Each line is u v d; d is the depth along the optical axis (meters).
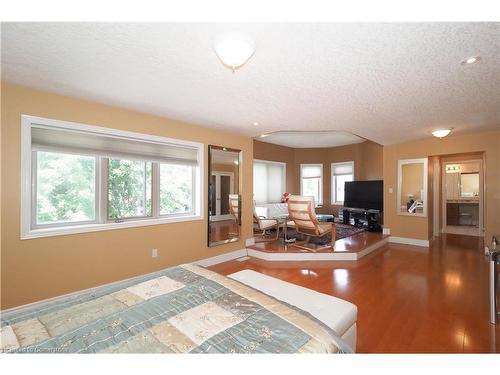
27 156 2.23
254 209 5.02
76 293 2.49
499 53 1.71
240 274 2.11
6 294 2.14
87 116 2.59
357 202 6.34
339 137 6.31
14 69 1.92
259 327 1.12
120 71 1.97
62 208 2.56
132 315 1.19
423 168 4.88
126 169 3.03
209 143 3.80
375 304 2.40
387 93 2.44
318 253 3.95
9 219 2.15
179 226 3.40
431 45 1.62
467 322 2.06
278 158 7.32
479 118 3.32
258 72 2.00
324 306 1.56
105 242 2.71
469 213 6.92
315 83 2.21
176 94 2.46
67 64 1.85
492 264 2.05
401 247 4.72
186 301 1.34
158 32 1.48
